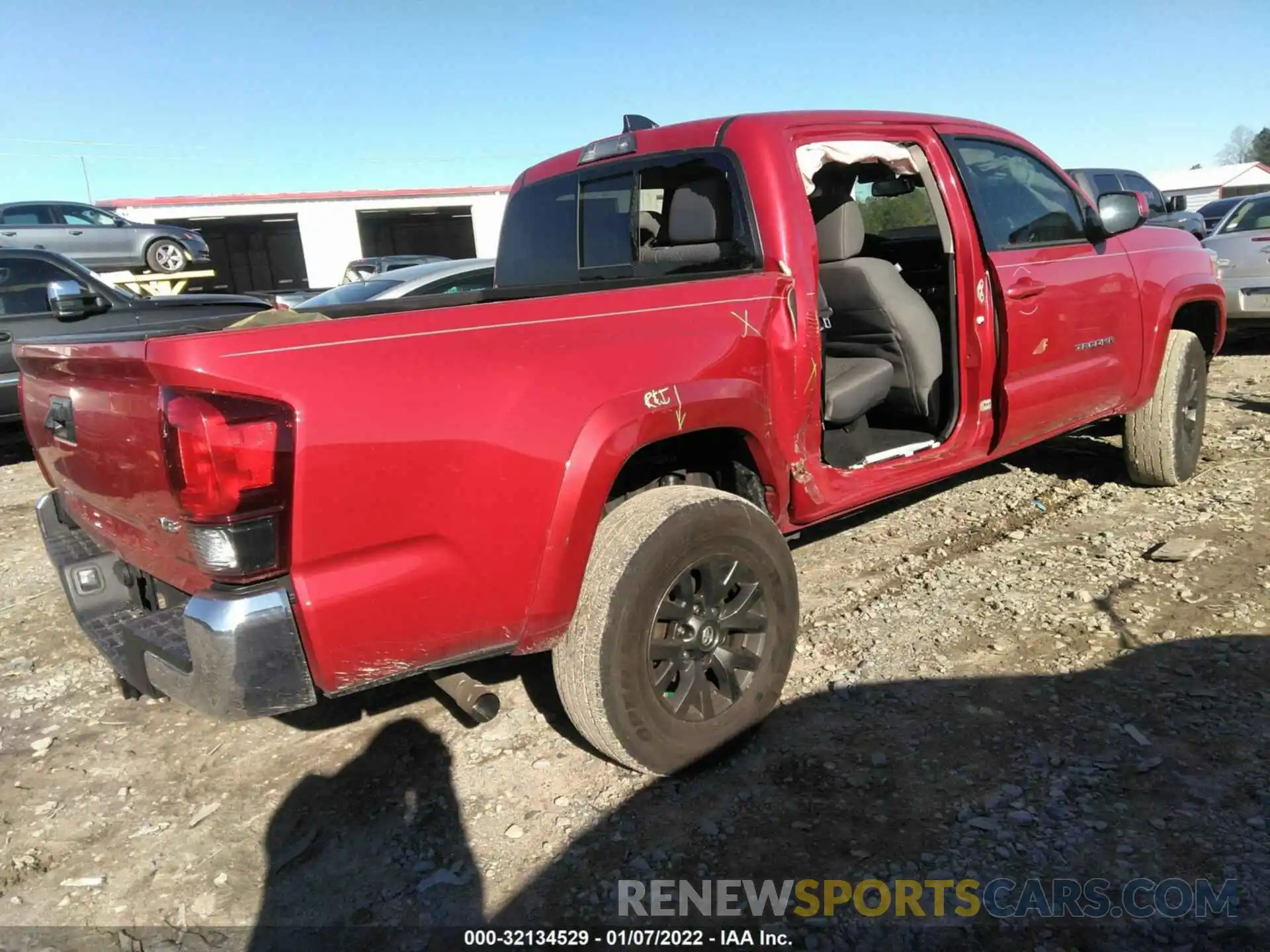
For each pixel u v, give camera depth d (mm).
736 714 2865
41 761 3188
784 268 3131
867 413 4320
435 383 2234
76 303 6066
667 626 2779
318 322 2127
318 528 2100
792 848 2508
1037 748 2840
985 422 3977
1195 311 5445
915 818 2580
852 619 3809
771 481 3102
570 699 2631
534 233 4289
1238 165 42625
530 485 2377
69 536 3146
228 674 2053
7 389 7637
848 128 3477
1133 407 4777
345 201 25938
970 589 4016
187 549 2207
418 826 2719
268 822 2799
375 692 3508
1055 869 2354
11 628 4367
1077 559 4234
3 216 13867
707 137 3357
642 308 2701
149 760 3174
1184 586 3840
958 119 4004
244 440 2002
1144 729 2893
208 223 25906
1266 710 2934
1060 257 4215
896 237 4805
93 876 2596
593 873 2473
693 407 2701
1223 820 2471
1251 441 6008
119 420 2314
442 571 2285
